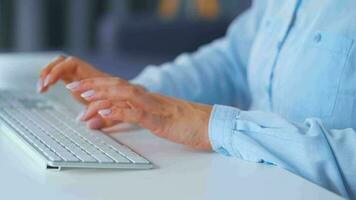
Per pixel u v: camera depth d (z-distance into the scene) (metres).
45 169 0.94
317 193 0.90
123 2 4.63
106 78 1.09
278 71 1.23
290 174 0.96
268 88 1.27
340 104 1.12
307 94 1.15
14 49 4.27
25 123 1.12
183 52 3.78
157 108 1.05
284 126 1.03
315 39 1.16
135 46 3.67
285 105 1.19
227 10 4.11
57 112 1.21
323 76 1.13
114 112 1.05
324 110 1.13
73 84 1.07
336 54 1.13
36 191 0.87
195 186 0.90
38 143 1.01
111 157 0.97
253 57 1.35
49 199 0.84
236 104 1.52
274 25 1.30
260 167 0.99
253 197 0.87
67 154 0.97
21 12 4.26
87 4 4.52
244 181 0.93
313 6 1.20
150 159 1.01
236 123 1.04
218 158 1.03
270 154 1.00
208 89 1.47
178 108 1.06
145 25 3.68
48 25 4.38
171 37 3.74
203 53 1.54
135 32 3.65
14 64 1.80
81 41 4.53
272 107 1.25
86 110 1.13
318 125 1.03
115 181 0.91
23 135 1.06
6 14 4.24
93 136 1.07
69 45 4.49
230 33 1.55
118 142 1.07
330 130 1.04
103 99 1.06
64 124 1.13
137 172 0.95
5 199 0.84
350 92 1.12
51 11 4.38
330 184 1.01
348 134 1.02
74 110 1.24
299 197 0.88
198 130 1.05
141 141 1.10
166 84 1.43
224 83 1.50
